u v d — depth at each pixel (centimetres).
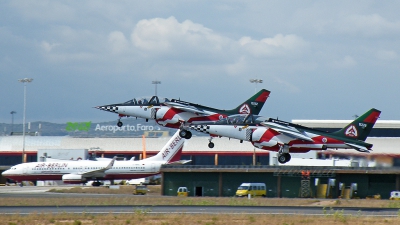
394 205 17262
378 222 12212
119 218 12681
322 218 12725
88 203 17212
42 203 17262
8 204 16950
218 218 12569
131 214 13625
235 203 17700
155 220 12369
